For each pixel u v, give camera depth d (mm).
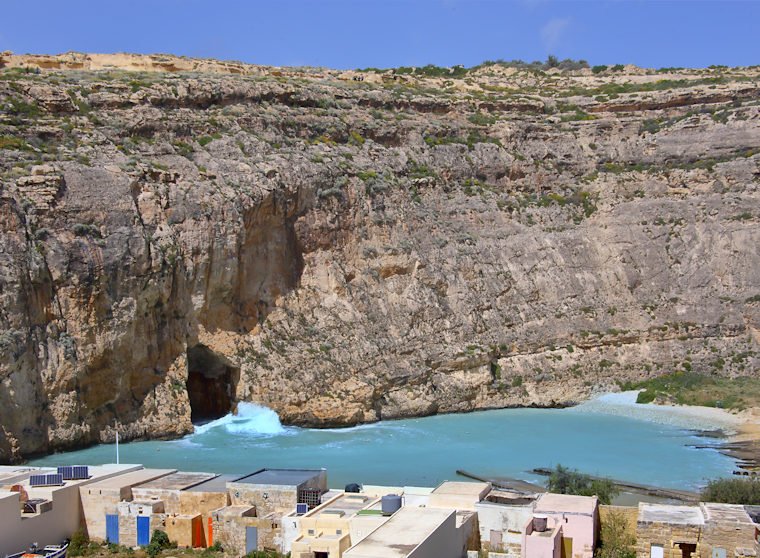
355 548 31250
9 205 59125
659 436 65188
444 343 77750
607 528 38656
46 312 59812
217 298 70000
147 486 41688
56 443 59062
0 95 69125
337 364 71875
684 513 37906
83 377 61125
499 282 84625
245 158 75250
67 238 61281
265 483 40812
